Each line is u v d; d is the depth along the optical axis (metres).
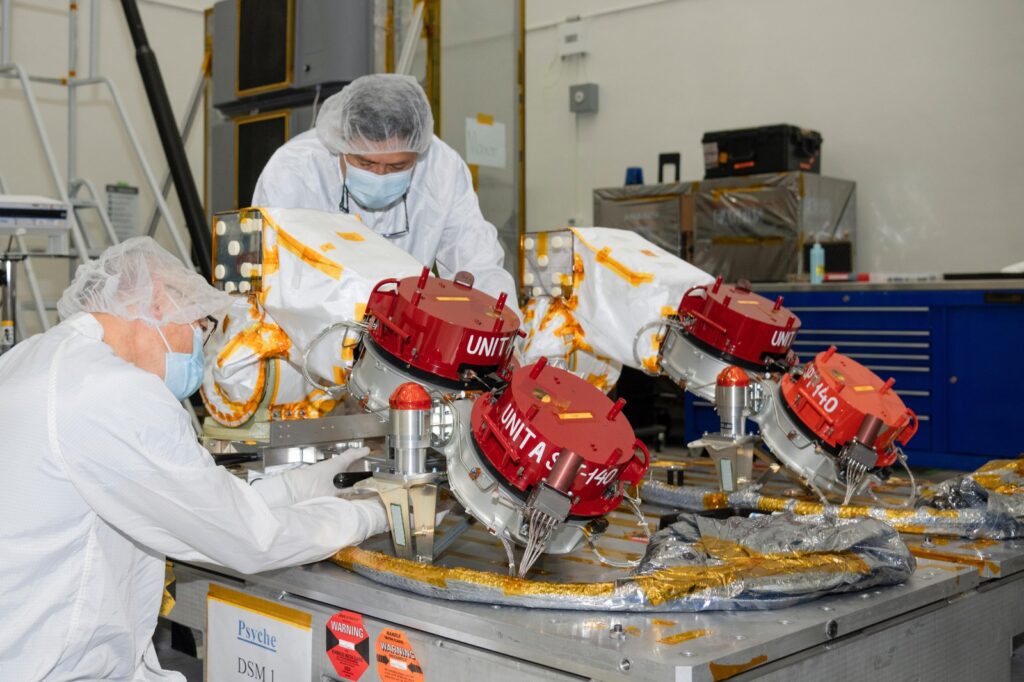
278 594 1.73
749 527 1.65
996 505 1.92
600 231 2.46
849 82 5.73
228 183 4.19
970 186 5.34
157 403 1.42
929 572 1.66
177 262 1.59
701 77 6.34
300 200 2.38
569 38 6.84
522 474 1.45
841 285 4.53
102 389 1.41
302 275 1.90
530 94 7.13
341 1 3.65
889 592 1.54
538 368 1.55
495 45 4.15
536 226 7.17
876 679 1.51
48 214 3.33
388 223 2.54
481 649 1.42
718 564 1.51
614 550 1.75
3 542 1.42
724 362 2.13
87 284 1.52
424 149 2.35
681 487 2.18
